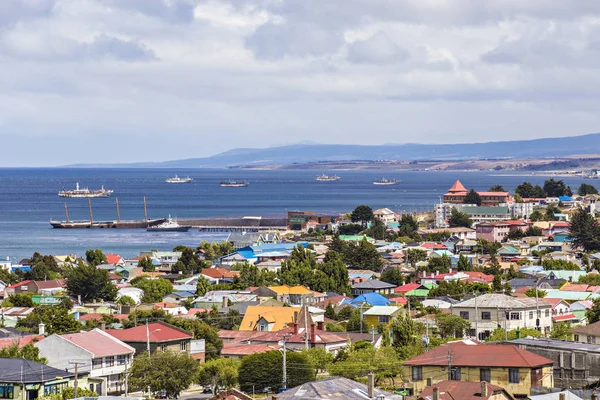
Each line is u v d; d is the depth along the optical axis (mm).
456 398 145750
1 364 185125
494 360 170750
